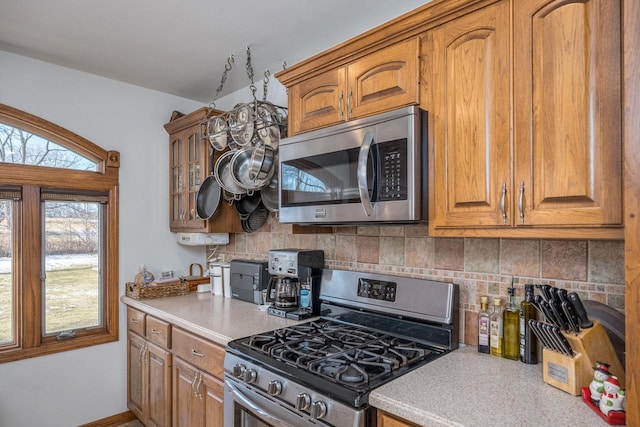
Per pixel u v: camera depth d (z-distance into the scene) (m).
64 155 2.46
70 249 2.49
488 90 1.22
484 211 1.23
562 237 1.07
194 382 1.92
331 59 1.69
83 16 1.82
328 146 1.63
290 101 1.92
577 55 1.04
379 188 1.43
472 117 1.26
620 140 0.96
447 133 1.33
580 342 1.11
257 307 2.30
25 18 1.83
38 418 2.31
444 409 1.03
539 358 1.39
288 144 1.83
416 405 1.06
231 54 2.22
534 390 1.15
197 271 3.08
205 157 2.53
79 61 2.33
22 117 2.26
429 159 1.38
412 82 1.42
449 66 1.32
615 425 0.94
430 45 1.38
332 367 1.33
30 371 2.29
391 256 1.86
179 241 2.88
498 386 1.18
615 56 0.97
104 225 2.63
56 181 2.39
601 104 0.99
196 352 1.92
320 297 2.03
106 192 2.62
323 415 1.19
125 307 2.67
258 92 2.65
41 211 2.37
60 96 2.40
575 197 1.04
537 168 1.11
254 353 1.51
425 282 1.63
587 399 1.06
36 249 2.33
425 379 1.24
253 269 2.40
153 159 2.84
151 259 2.82
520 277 1.45
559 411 1.02
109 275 2.61
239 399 1.53
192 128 2.66
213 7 1.75
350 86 1.62
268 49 2.16
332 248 2.14
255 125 2.09
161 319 2.23
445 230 1.33
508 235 1.18
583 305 1.25
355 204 1.51
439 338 1.55
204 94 2.92
